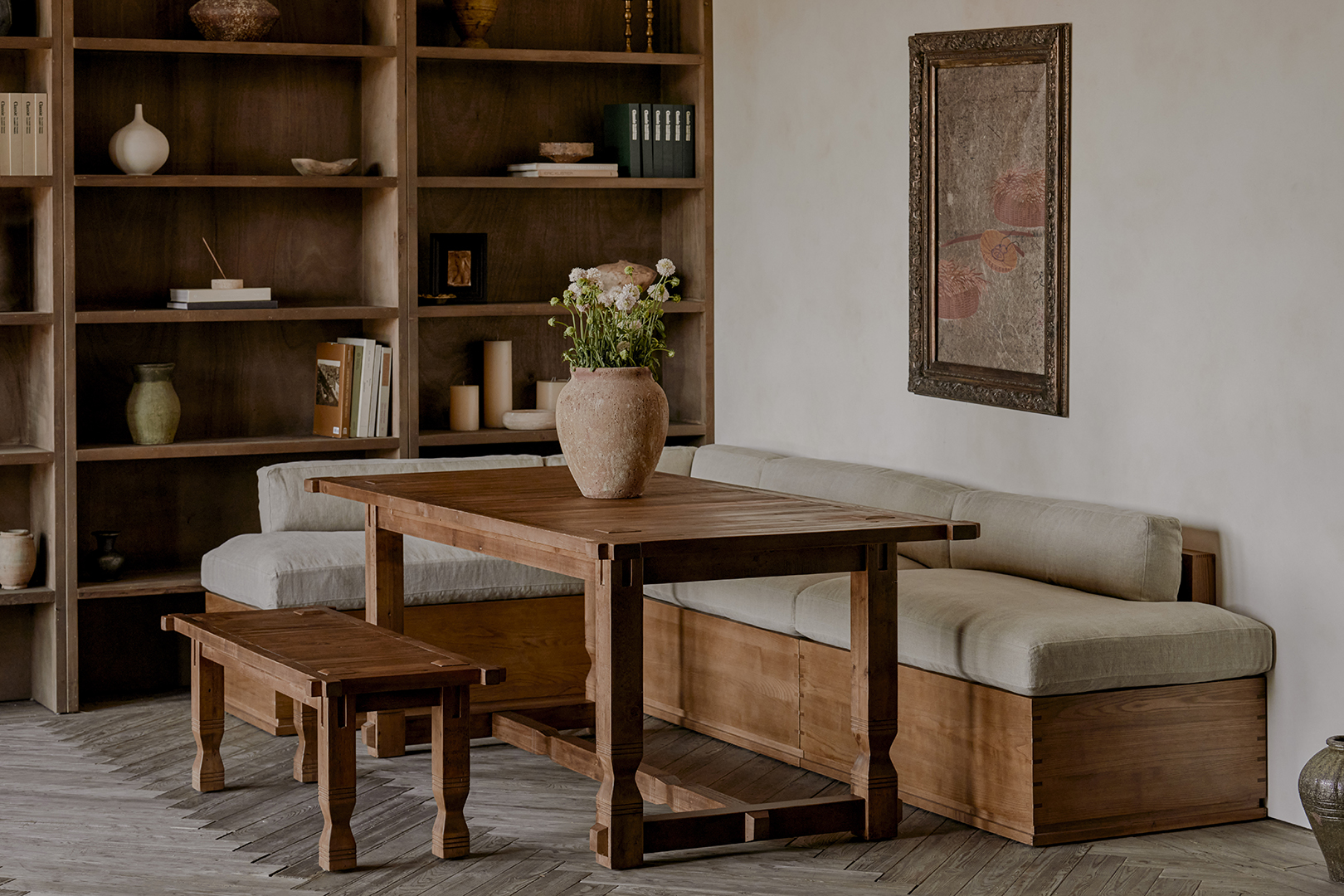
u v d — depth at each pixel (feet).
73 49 17.65
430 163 20.62
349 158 20.26
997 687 13.24
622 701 12.41
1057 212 15.72
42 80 17.88
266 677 13.01
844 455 18.98
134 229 19.33
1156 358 14.85
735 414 20.86
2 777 15.15
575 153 20.17
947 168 17.08
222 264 19.77
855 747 14.56
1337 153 13.09
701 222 21.04
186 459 19.76
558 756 14.74
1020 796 13.08
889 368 18.21
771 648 15.61
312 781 14.90
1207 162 14.25
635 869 12.53
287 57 19.88
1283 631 13.71
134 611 19.45
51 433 17.80
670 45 21.48
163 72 19.31
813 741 15.11
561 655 17.69
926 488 16.67
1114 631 13.14
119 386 19.39
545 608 17.56
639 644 12.36
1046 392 15.94
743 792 14.53
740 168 20.49
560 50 20.67
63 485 17.83
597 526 12.48
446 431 20.11
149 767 15.48
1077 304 15.70
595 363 14.12
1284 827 13.64
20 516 19.06
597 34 21.38
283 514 17.93
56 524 17.81
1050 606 13.66
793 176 19.56
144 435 18.53
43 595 17.80
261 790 14.66
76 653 17.97
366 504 16.37
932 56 17.19
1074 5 15.55
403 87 19.10
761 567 12.63
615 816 12.47
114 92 19.10
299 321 20.22
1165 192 14.67
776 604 15.35
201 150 19.54
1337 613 13.26
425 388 20.81
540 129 21.16
